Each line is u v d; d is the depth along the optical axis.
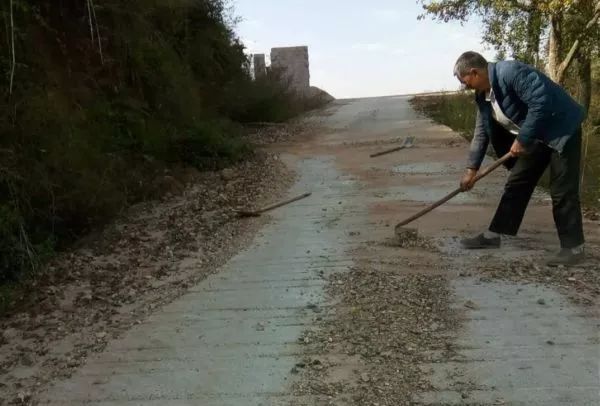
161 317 4.30
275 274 4.99
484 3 12.02
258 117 15.49
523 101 4.58
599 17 10.59
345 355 3.59
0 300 4.58
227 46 14.95
